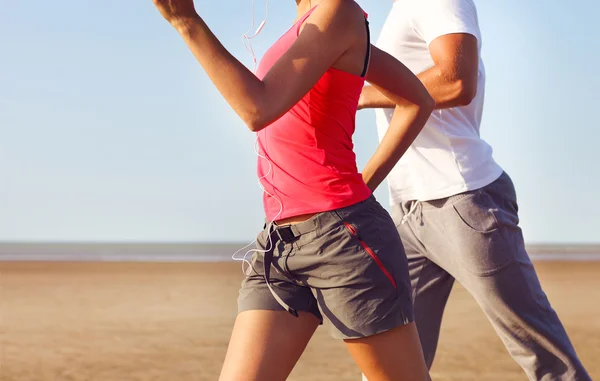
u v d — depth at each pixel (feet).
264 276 7.41
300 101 7.02
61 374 19.60
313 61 6.59
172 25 6.30
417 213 9.59
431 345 10.00
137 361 21.58
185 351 23.50
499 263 9.06
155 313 36.27
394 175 9.82
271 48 7.34
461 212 9.18
